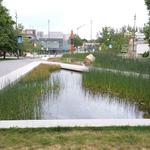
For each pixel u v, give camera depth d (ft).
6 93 37.58
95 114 39.29
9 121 26.96
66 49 394.32
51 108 41.55
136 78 51.34
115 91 54.85
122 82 53.06
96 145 21.45
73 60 140.77
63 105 44.06
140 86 47.55
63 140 22.34
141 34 214.90
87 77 63.00
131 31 212.64
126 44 194.80
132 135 23.48
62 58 162.91
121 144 21.70
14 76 67.72
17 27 232.94
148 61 75.77
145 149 20.94
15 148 20.88
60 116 37.17
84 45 315.99
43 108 40.45
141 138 22.86
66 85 64.28
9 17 176.04
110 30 216.54
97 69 68.74
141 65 70.54
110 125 25.98
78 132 24.13
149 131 24.56
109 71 63.77
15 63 126.11
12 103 34.94
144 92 46.29
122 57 92.32
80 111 40.65
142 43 207.92
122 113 40.42
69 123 26.30
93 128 25.13
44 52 345.72
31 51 306.35
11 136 23.12
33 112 35.60
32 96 41.52
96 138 22.77
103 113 40.09
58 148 20.92
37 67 97.66
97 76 61.00
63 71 100.17
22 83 50.24
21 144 21.57
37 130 24.53
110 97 51.98
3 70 86.12
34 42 336.08
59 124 25.99
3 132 24.03
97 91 57.67
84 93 55.26
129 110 42.37
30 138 22.72
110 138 22.77
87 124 26.16
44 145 21.42
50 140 22.31
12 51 205.36
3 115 33.14
